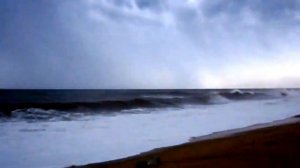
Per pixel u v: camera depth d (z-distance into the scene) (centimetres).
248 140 851
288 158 618
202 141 923
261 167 568
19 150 931
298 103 2823
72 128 1276
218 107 2359
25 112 1591
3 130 1175
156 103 2458
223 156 681
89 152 939
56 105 1825
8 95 2947
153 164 652
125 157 863
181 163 652
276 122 1530
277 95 4394
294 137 838
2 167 777
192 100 2881
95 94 3816
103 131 1247
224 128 1381
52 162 833
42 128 1247
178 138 1149
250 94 4166
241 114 1912
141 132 1252
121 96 3366
